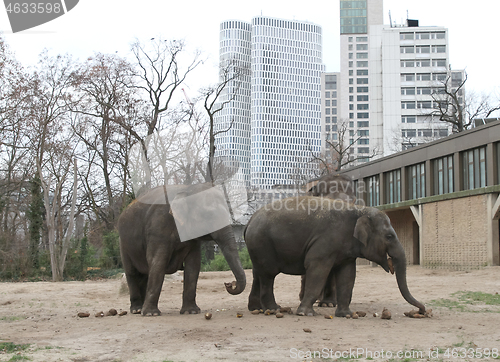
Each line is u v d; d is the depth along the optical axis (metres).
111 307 11.88
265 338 6.97
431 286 14.95
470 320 8.63
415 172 30.97
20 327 8.48
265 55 193.75
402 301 11.81
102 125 35.47
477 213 23.48
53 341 7.02
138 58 35.62
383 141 121.31
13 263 27.19
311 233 9.04
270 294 9.67
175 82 35.81
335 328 7.72
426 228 27.42
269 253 9.45
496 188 22.11
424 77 122.25
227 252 8.91
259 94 189.75
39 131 32.91
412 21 130.75
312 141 195.50
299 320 8.44
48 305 12.43
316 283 8.93
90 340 7.04
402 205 29.58
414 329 7.68
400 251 8.96
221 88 37.09
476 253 23.47
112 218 35.97
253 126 187.88
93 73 34.31
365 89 155.88
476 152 25.41
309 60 199.88
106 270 29.98
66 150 34.53
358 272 24.36
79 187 38.53
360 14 166.12
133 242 9.74
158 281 9.21
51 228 26.20
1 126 32.25
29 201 30.38
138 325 8.13
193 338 7.02
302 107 195.88
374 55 130.62
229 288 8.84
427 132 118.88
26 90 31.95
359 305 10.98
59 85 34.28
